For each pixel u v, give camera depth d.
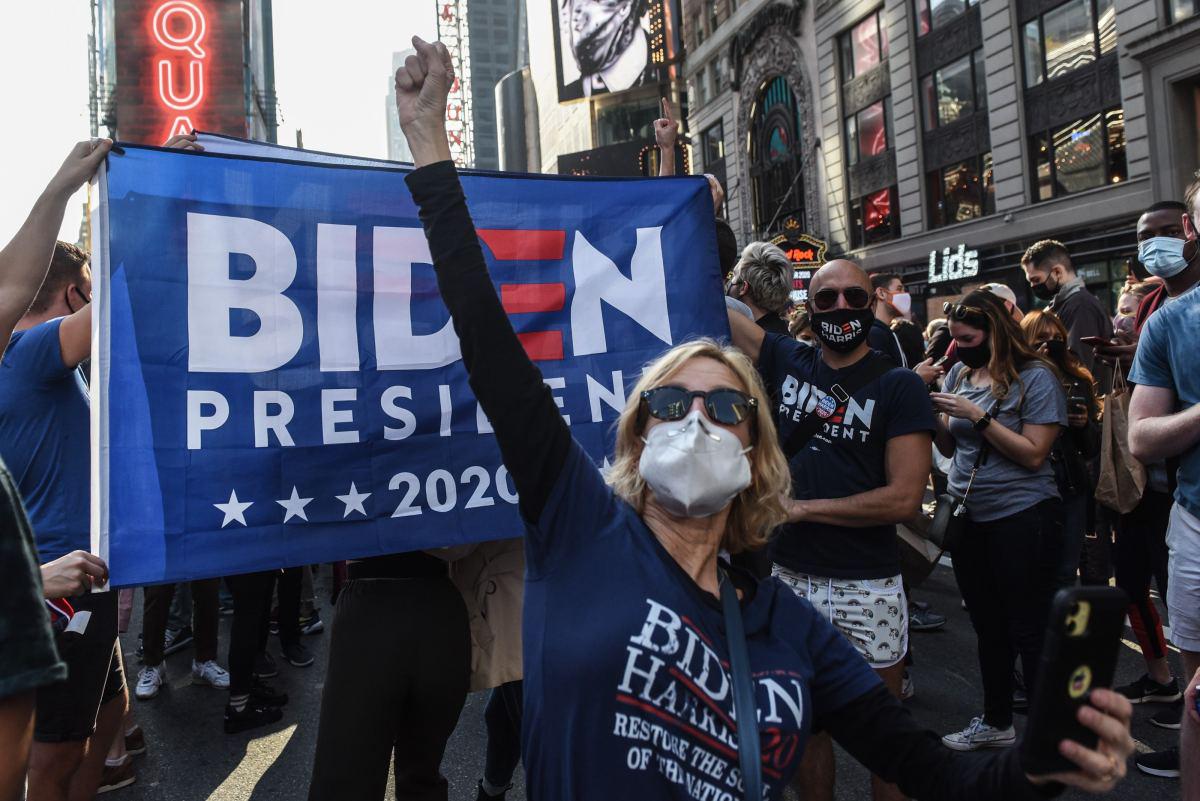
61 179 2.08
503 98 87.81
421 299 2.45
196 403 2.19
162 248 2.20
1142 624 3.81
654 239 2.77
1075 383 3.81
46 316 2.72
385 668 2.21
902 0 24.02
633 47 45.62
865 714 1.38
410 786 2.39
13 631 1.10
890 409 2.72
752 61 32.66
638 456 1.48
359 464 2.33
